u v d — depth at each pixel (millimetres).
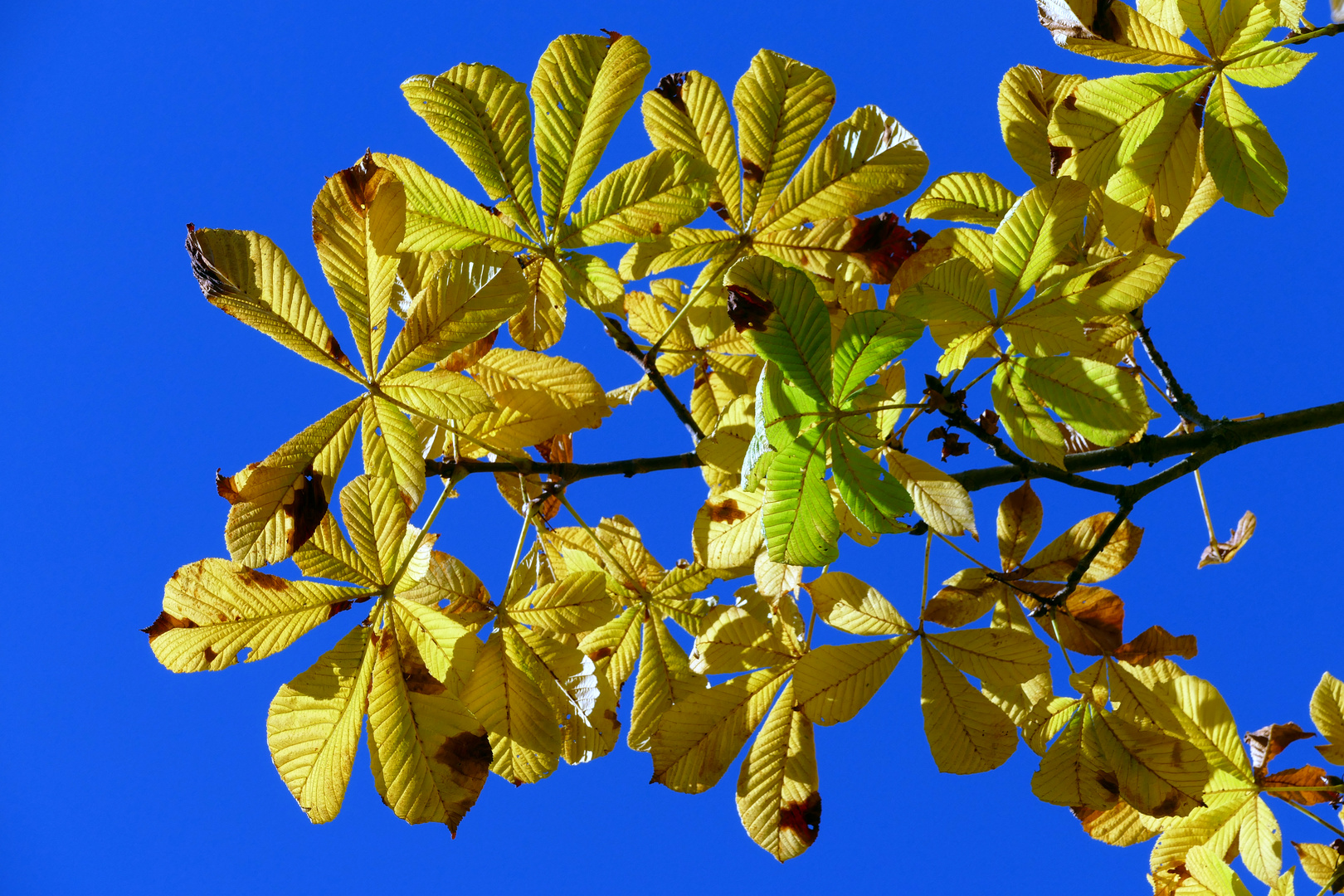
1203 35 2566
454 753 2518
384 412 2545
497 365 2623
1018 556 2619
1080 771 2588
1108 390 2516
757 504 2590
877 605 2584
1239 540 2732
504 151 2596
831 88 2629
